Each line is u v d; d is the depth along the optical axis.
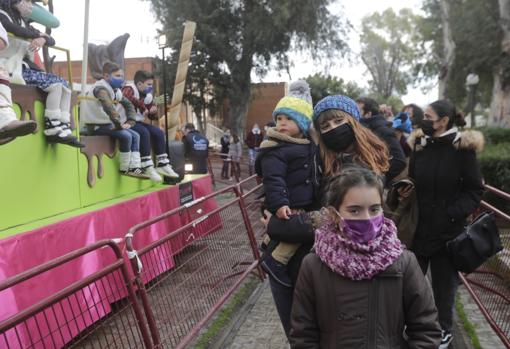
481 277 4.45
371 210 1.79
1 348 2.61
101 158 4.70
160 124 9.34
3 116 2.88
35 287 3.18
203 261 4.28
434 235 3.17
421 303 1.80
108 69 4.95
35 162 3.63
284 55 26.50
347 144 2.54
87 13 4.74
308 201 2.59
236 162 13.82
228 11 25.12
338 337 1.79
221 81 25.81
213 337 3.77
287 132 2.61
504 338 3.21
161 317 3.62
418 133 3.29
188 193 6.56
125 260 2.87
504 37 19.48
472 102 21.81
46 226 3.41
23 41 3.68
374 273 1.75
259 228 6.54
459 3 23.45
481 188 3.14
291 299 2.71
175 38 23.64
